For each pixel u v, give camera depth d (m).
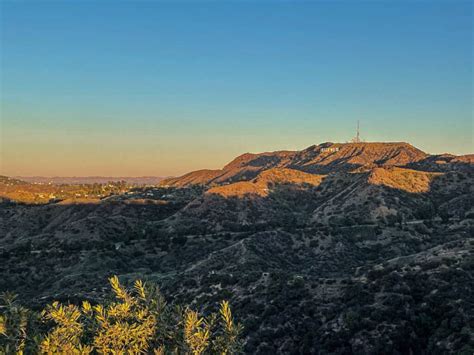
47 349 12.48
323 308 42.47
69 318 13.50
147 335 13.43
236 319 44.00
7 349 12.27
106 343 12.89
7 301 14.51
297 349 37.75
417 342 35.22
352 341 36.38
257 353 37.91
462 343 32.06
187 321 13.70
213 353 14.25
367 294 42.81
